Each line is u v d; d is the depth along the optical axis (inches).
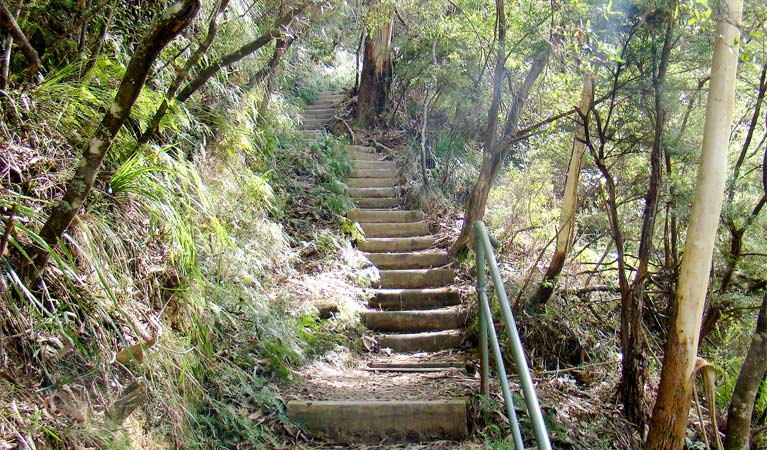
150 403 93.4
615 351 184.7
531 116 217.9
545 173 223.8
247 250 154.2
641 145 150.0
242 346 134.6
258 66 206.7
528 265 210.7
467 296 204.8
